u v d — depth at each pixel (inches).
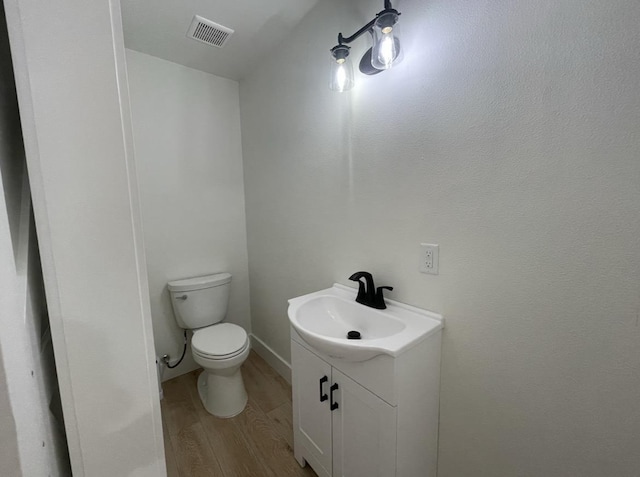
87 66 14.5
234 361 63.1
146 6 55.7
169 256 79.8
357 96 51.4
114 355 16.5
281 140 72.5
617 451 29.0
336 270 60.3
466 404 40.6
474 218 37.3
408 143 43.9
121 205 15.9
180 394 74.4
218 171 86.7
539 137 31.2
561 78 29.3
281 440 59.5
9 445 9.4
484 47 34.5
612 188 27.3
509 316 35.3
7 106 15.1
